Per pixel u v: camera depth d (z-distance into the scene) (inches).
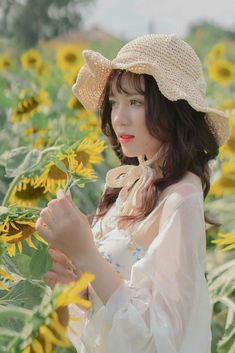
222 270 84.0
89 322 55.9
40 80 206.1
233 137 102.5
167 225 57.6
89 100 69.0
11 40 853.8
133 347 54.1
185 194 58.6
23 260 56.0
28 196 80.1
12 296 54.2
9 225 56.5
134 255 59.6
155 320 54.6
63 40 862.5
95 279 54.6
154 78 59.8
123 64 59.7
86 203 107.0
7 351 44.4
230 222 103.0
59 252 58.9
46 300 44.5
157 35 63.0
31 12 855.7
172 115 60.5
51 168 69.6
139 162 65.6
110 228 62.9
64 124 118.2
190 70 62.4
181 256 56.9
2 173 73.3
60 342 43.7
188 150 60.4
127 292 55.0
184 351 56.6
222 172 107.0
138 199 61.1
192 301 56.6
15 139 134.2
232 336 77.4
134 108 60.3
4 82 193.2
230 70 200.2
